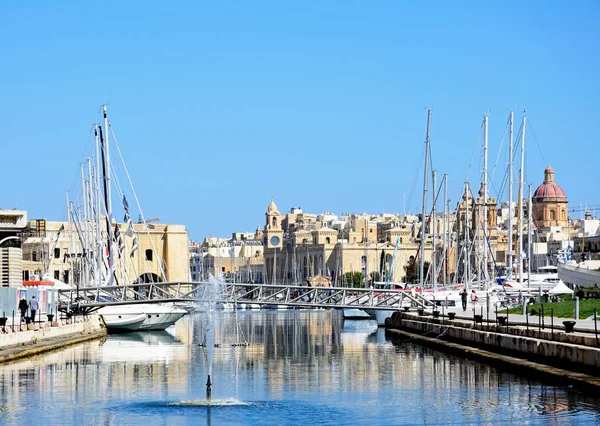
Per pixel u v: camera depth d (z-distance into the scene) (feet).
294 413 170.71
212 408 176.55
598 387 180.34
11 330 280.72
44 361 259.39
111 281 416.87
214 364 254.88
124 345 323.98
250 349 310.86
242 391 198.59
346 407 176.45
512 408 170.19
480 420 160.86
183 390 200.34
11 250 383.45
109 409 175.52
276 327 473.67
